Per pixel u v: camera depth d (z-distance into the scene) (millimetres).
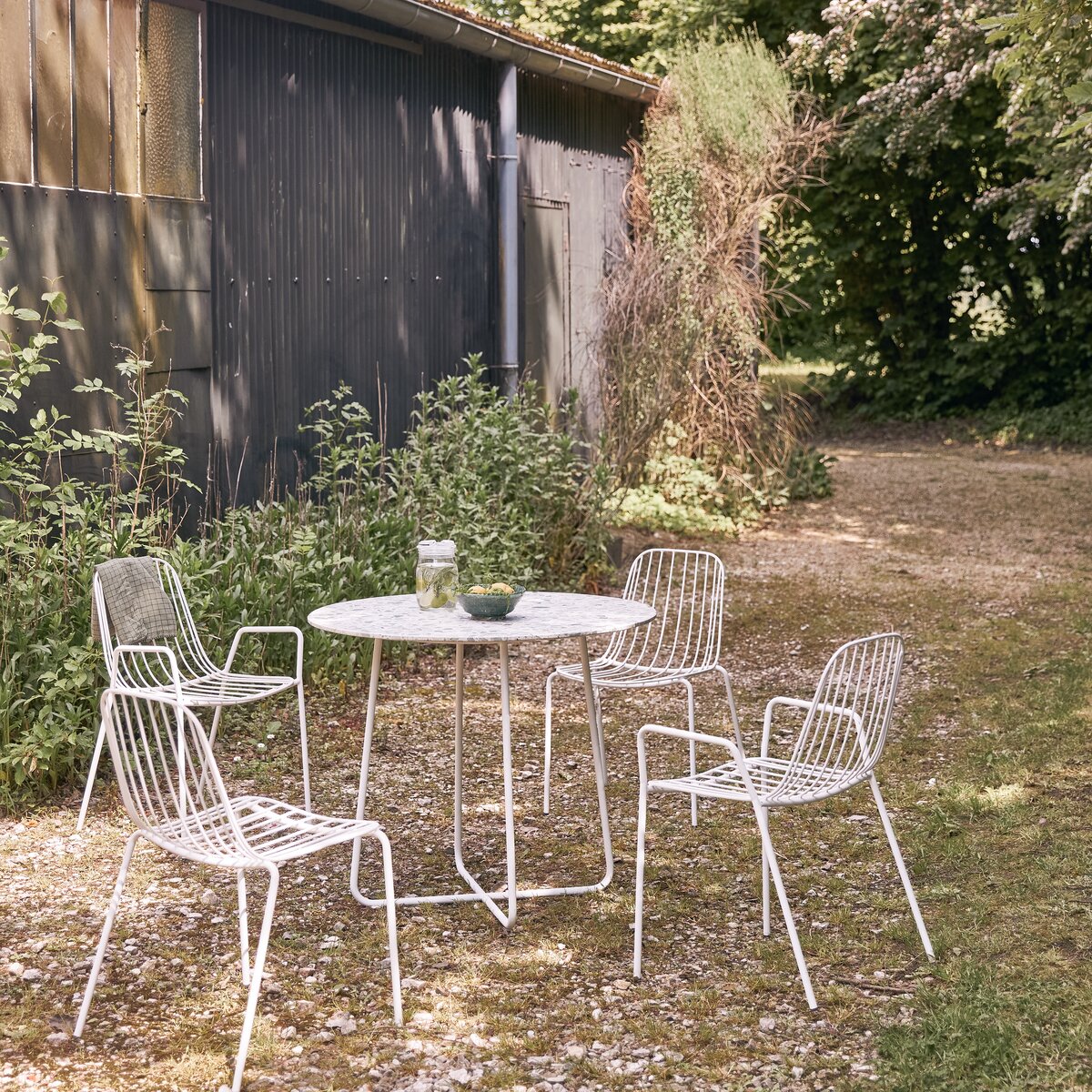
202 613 5508
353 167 7840
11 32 5426
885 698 3914
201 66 6566
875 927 3836
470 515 7559
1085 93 4926
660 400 10352
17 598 4938
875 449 17109
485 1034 3221
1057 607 8234
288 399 7355
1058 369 18281
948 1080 2949
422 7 7809
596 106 10969
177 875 4199
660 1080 3000
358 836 3213
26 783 4793
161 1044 3150
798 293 18969
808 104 11891
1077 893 3969
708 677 6965
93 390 5512
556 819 4828
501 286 9398
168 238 6371
